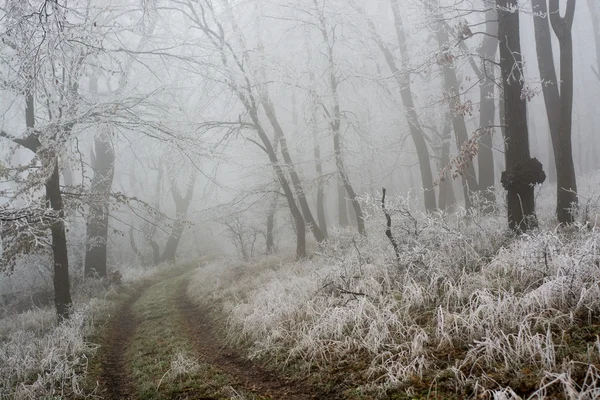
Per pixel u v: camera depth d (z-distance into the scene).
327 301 7.04
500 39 8.08
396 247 7.34
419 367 4.21
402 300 6.08
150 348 7.93
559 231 7.76
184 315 10.71
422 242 7.18
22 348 7.93
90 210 12.03
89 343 8.26
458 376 3.99
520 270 5.70
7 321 12.45
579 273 4.80
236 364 6.45
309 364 5.34
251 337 7.10
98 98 11.31
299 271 11.41
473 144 8.62
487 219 9.36
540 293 4.75
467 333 4.71
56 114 9.55
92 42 8.86
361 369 4.88
